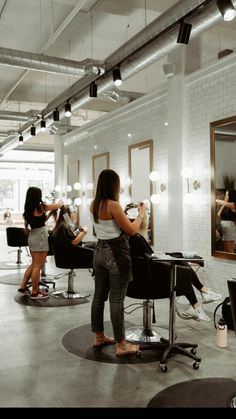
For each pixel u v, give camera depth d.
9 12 5.48
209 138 4.91
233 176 4.50
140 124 6.58
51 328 3.98
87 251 4.98
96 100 9.68
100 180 3.22
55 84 8.85
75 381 2.74
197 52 5.40
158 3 4.97
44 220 5.16
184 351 3.09
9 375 2.84
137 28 6.01
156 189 6.12
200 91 5.06
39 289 5.51
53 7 5.38
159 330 3.90
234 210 4.47
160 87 5.90
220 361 3.13
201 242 5.09
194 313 4.05
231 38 6.08
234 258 4.49
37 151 15.75
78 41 6.47
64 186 10.31
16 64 5.20
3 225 17.06
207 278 4.98
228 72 4.62
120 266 3.12
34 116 8.50
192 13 3.79
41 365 3.03
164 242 5.93
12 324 4.11
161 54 4.54
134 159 6.76
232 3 3.40
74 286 6.09
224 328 3.48
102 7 5.23
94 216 3.21
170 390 2.60
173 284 3.14
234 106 4.54
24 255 10.13
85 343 3.53
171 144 5.47
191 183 5.24
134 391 2.59
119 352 3.20
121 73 5.23
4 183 17.89
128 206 4.30
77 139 9.38
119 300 3.16
